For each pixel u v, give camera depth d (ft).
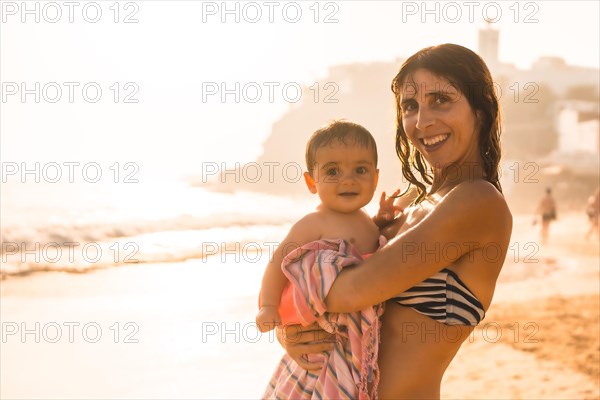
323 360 6.68
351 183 7.14
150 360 23.34
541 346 26.43
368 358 6.50
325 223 7.23
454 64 6.66
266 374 22.02
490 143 6.95
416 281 6.29
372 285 6.23
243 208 121.49
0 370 21.71
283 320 6.87
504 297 36.88
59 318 29.86
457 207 6.23
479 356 25.20
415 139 7.00
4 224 69.97
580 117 234.58
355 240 7.19
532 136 233.14
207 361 23.38
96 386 20.27
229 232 74.79
